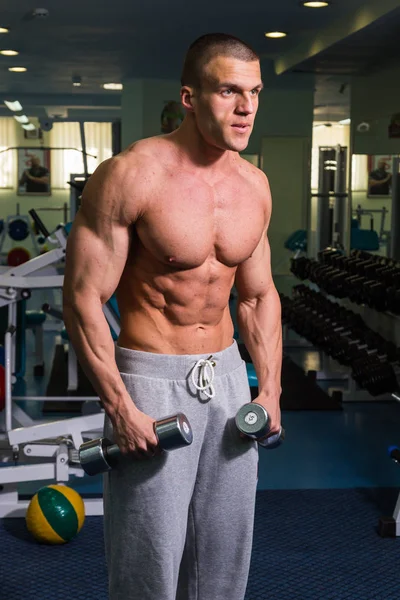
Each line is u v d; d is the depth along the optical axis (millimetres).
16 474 2863
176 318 1488
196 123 1426
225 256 1486
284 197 9406
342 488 3312
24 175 13773
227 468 1565
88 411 3537
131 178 1404
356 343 4395
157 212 1416
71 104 9898
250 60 1370
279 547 2721
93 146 13641
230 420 1554
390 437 4012
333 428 4160
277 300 1662
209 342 1523
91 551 2686
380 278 4461
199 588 1652
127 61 6992
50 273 3863
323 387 5035
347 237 6027
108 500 1572
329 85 8078
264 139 9117
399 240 5168
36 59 6883
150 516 1493
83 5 4711
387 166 5340
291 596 2375
